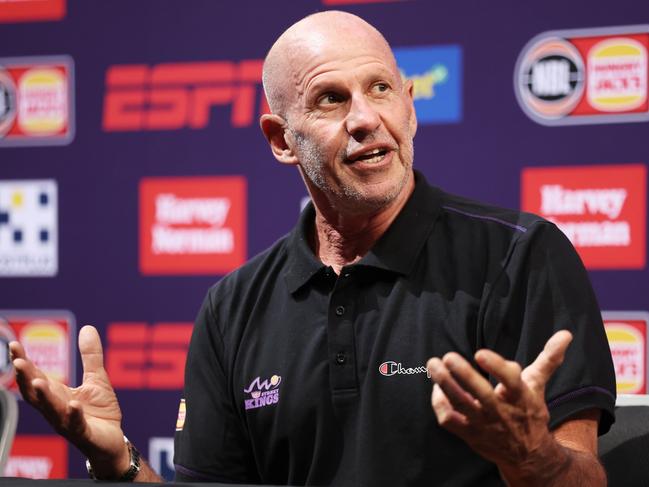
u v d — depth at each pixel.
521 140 5.20
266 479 2.87
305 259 2.84
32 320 5.89
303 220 3.00
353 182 2.64
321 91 2.65
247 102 5.58
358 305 2.74
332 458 2.66
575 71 5.14
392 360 2.63
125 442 2.53
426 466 2.56
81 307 5.84
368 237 2.84
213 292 3.04
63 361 5.88
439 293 2.67
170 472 5.72
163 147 5.70
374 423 2.60
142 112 5.73
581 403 2.36
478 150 5.25
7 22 5.89
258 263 3.03
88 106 5.80
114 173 5.77
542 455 1.96
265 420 2.78
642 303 5.06
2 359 5.92
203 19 5.63
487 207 2.85
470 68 5.27
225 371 2.94
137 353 5.77
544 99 5.18
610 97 5.10
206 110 5.64
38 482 1.97
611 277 5.11
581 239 5.14
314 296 2.82
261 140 5.57
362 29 2.73
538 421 1.91
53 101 5.85
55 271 5.87
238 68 5.59
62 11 5.82
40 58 5.85
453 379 1.81
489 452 1.93
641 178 5.06
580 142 5.14
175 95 5.68
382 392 2.61
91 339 2.51
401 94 2.72
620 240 5.09
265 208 5.57
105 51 5.77
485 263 2.67
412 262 2.73
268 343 2.84
